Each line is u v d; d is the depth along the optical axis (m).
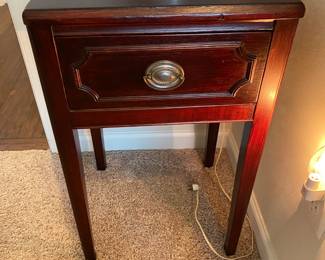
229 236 0.86
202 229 0.98
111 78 0.55
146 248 0.93
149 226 0.99
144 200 1.07
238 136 1.14
